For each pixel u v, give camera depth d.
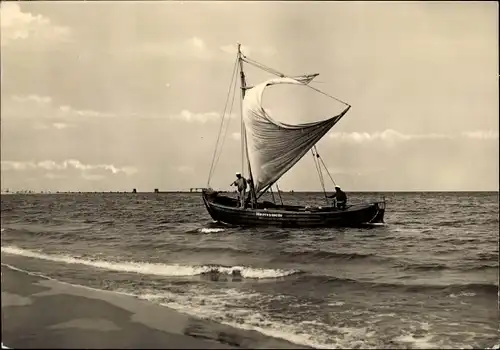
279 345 7.85
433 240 19.34
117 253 16.66
